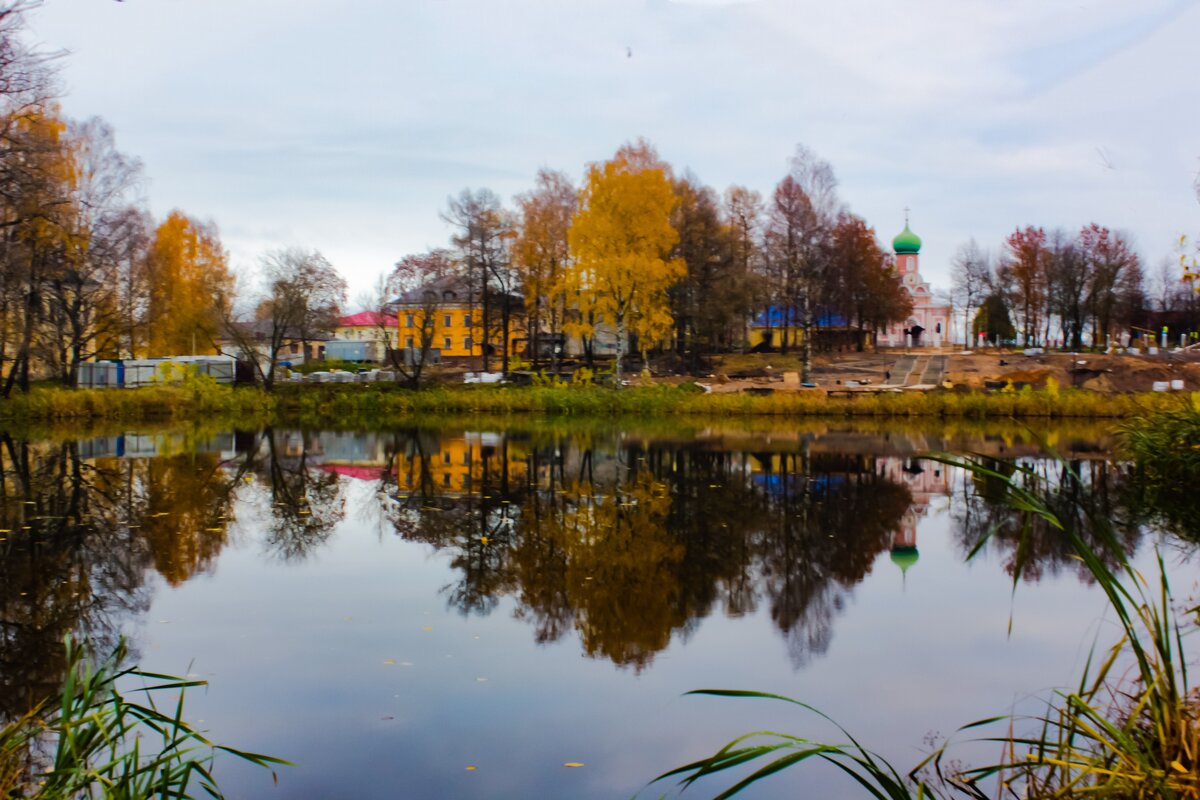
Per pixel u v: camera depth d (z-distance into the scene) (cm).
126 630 849
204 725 636
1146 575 1041
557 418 3919
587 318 5266
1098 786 425
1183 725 428
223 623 871
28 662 755
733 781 557
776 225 5172
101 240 3653
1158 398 3572
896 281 6894
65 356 3862
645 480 1916
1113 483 1786
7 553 1170
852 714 659
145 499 1627
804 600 966
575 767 577
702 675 738
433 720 648
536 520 1429
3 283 2994
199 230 5522
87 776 439
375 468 2128
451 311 7469
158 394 3784
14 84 1831
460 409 4112
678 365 5584
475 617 898
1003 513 1498
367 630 852
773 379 5172
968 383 4794
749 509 1548
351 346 7688
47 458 2286
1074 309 6650
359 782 555
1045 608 923
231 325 4566
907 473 2041
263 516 1454
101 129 3700
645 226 4422
